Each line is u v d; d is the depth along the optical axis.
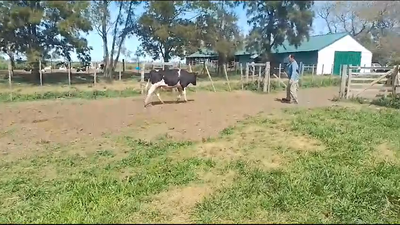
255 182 3.90
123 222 2.96
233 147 5.41
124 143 6.02
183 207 3.30
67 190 3.86
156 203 3.42
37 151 5.59
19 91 8.93
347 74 10.62
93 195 3.60
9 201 3.64
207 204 3.31
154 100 10.91
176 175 4.21
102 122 7.66
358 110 8.54
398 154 4.89
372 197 3.42
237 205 3.29
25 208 3.42
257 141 5.70
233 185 3.86
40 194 3.79
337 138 5.70
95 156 5.28
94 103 9.95
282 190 3.62
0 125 7.21
